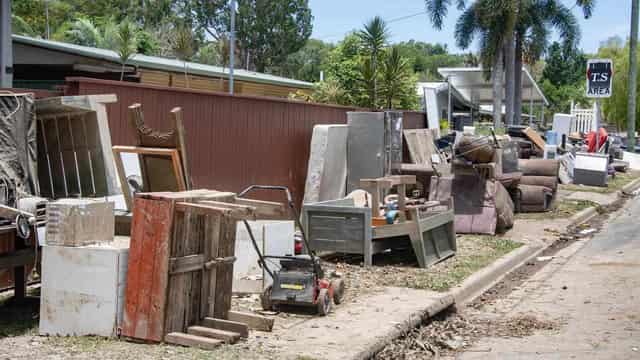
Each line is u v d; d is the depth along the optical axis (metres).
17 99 7.53
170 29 47.97
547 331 7.77
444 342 7.38
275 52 56.88
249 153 11.75
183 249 6.39
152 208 6.26
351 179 13.67
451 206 11.62
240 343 6.51
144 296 6.27
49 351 5.97
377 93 24.39
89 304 6.42
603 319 8.13
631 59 33.72
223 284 7.00
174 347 6.17
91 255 6.41
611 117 59.12
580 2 38.97
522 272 11.23
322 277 7.98
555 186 17.52
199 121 10.55
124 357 5.82
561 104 83.75
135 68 18.47
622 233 14.91
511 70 38.06
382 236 10.51
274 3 55.66
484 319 8.42
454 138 20.47
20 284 7.56
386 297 8.68
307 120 13.45
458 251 11.98
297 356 6.19
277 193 12.59
